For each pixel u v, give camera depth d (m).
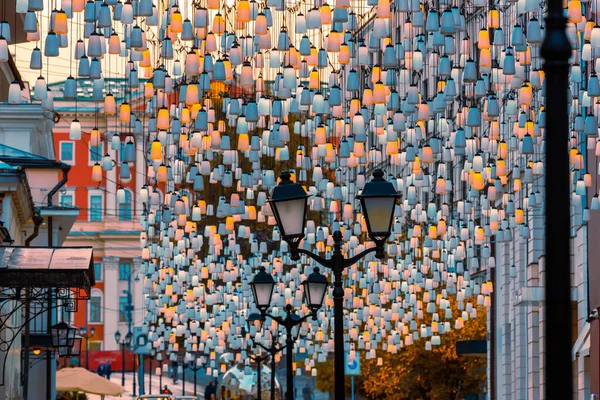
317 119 33.12
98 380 58.38
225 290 52.88
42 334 44.28
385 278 45.53
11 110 49.94
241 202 38.16
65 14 22.67
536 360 49.34
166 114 28.84
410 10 23.17
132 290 138.00
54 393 52.84
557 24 10.89
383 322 50.09
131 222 136.12
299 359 75.56
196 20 24.22
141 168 130.25
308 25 24.09
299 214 21.22
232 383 72.75
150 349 82.88
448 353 63.62
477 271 60.78
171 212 40.38
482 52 25.30
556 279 10.62
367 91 25.92
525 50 24.12
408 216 50.09
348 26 25.88
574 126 27.19
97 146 30.34
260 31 23.81
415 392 66.06
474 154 31.22
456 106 37.12
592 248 38.69
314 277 28.39
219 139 31.39
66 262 28.44
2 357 35.47
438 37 24.83
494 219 35.62
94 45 22.94
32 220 46.09
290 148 53.00
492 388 57.84
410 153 29.94
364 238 46.59
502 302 56.12
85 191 132.25
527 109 30.62
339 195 34.31
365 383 67.38
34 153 51.94
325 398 84.06
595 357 31.02
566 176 10.74
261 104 28.17
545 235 10.74
